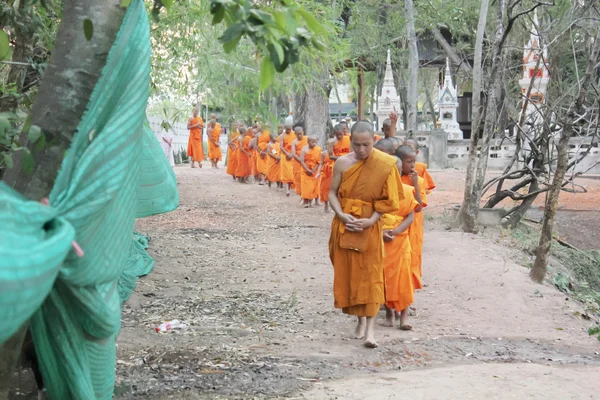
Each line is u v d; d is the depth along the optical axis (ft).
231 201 67.46
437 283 34.22
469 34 91.35
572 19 48.73
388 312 27.30
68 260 10.21
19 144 10.64
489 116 47.91
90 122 11.05
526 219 58.54
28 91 17.29
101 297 11.19
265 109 28.45
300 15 9.62
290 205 64.90
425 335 26.05
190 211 59.77
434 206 64.03
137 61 11.53
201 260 38.68
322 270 37.27
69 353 11.09
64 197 10.34
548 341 25.86
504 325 27.86
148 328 25.43
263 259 39.75
